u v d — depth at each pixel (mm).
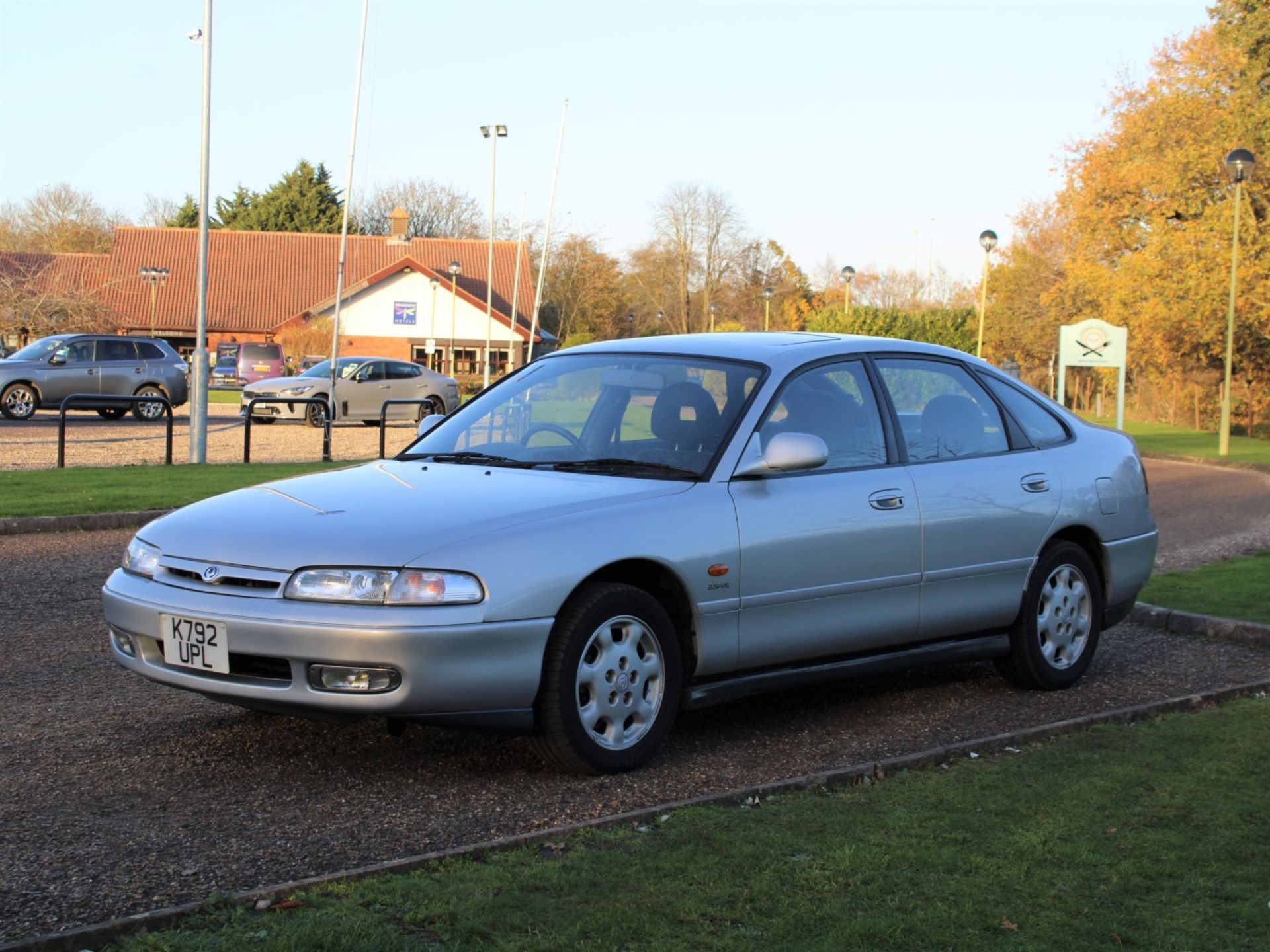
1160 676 6812
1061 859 3938
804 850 3967
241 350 50906
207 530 4836
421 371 30750
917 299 77312
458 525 4625
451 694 4422
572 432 5637
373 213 96000
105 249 93625
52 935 3129
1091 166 37312
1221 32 33875
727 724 5688
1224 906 3600
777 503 5301
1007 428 6473
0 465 17094
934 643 6043
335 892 3518
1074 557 6508
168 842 4020
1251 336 33125
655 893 3580
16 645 6852
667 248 80125
